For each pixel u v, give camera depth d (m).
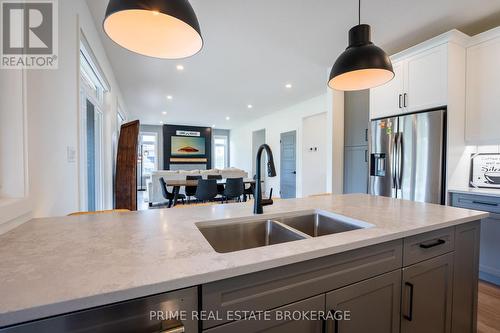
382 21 2.45
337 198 1.93
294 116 6.23
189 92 5.01
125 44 1.21
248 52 3.15
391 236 0.99
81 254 0.75
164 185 5.10
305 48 3.03
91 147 3.08
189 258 0.73
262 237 1.34
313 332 0.83
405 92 2.76
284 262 0.75
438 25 2.53
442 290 1.22
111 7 0.98
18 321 0.48
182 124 9.63
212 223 1.21
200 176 6.21
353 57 1.47
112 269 0.65
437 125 2.41
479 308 1.84
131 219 1.21
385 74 1.66
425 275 1.14
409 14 2.33
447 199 2.39
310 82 4.36
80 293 0.53
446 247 1.22
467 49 2.51
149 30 1.24
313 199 1.88
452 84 2.40
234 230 1.27
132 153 3.48
